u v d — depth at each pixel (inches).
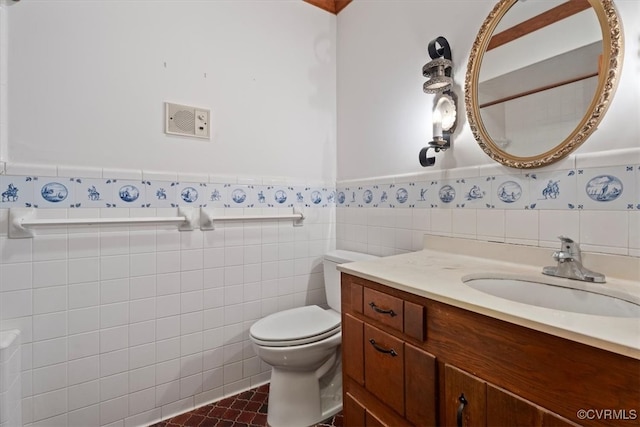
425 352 33.0
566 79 38.6
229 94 64.9
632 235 33.5
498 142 45.4
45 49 48.7
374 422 39.5
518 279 38.5
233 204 65.3
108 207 53.2
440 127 51.5
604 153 35.5
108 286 53.1
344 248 76.9
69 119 50.3
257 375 68.2
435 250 54.8
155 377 57.1
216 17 63.5
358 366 42.3
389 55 65.1
